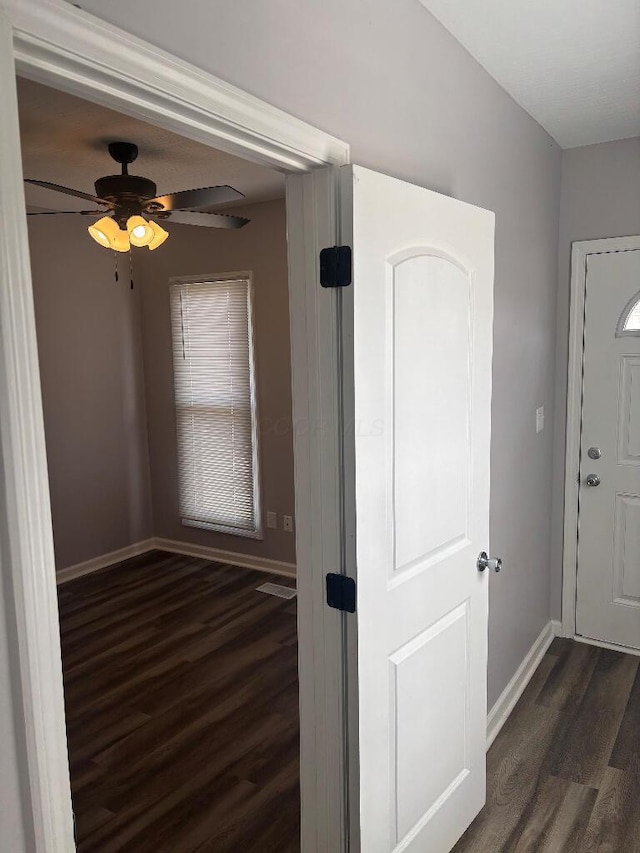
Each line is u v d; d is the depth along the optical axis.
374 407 1.55
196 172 3.46
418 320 1.70
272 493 4.58
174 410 4.97
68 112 2.50
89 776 2.46
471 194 2.23
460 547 2.02
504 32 2.01
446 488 1.91
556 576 3.55
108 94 1.03
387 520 1.66
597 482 3.37
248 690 3.07
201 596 4.26
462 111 2.12
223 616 3.94
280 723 2.79
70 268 4.53
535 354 3.04
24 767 0.93
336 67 1.49
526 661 3.13
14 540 0.88
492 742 2.63
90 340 4.69
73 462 4.63
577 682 3.10
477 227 1.96
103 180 2.80
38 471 0.90
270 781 2.42
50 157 3.14
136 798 2.34
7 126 0.83
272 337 4.39
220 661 3.36
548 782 2.39
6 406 0.85
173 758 2.56
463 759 2.12
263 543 4.69
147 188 2.86
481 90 2.26
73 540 4.66
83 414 4.68
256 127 1.26
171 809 2.28
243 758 2.55
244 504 4.73
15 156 0.85
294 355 1.61
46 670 0.92
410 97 1.81
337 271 1.49
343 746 1.68
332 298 1.51
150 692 3.06
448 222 1.81
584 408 3.37
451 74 2.03
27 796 0.93
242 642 3.58
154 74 1.04
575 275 3.29
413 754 1.84
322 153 1.45
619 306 3.21
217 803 2.30
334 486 1.58
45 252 4.37
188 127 1.19
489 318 2.08
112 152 2.92
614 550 3.37
